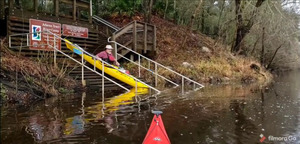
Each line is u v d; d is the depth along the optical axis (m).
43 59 8.64
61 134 3.95
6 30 9.52
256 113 5.56
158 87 10.61
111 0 19.27
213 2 24.89
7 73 6.95
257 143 3.69
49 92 7.29
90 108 5.78
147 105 6.29
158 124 3.38
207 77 13.91
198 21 25.30
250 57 20.36
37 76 7.60
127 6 19.20
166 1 22.64
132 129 4.21
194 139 3.83
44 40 9.80
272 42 21.06
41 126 4.34
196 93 8.77
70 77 8.67
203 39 21.50
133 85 10.02
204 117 5.13
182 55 16.39
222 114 5.41
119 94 8.05
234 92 9.23
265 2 16.59
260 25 18.17
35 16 9.84
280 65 26.78
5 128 4.23
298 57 24.64
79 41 11.66
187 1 22.19
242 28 19.30
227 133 4.11
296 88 11.35
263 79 16.56
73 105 6.08
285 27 16.72
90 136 3.86
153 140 3.33
